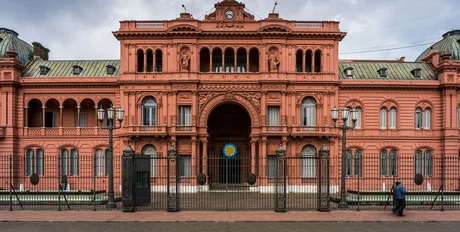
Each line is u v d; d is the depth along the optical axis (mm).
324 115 44438
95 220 21969
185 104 44188
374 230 19672
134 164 25516
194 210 25484
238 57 46375
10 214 23953
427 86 45969
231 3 45062
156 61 45625
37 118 48406
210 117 49656
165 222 21547
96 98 46375
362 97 46000
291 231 19359
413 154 45875
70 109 48281
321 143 44219
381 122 46656
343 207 26234
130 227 20250
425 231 19500
